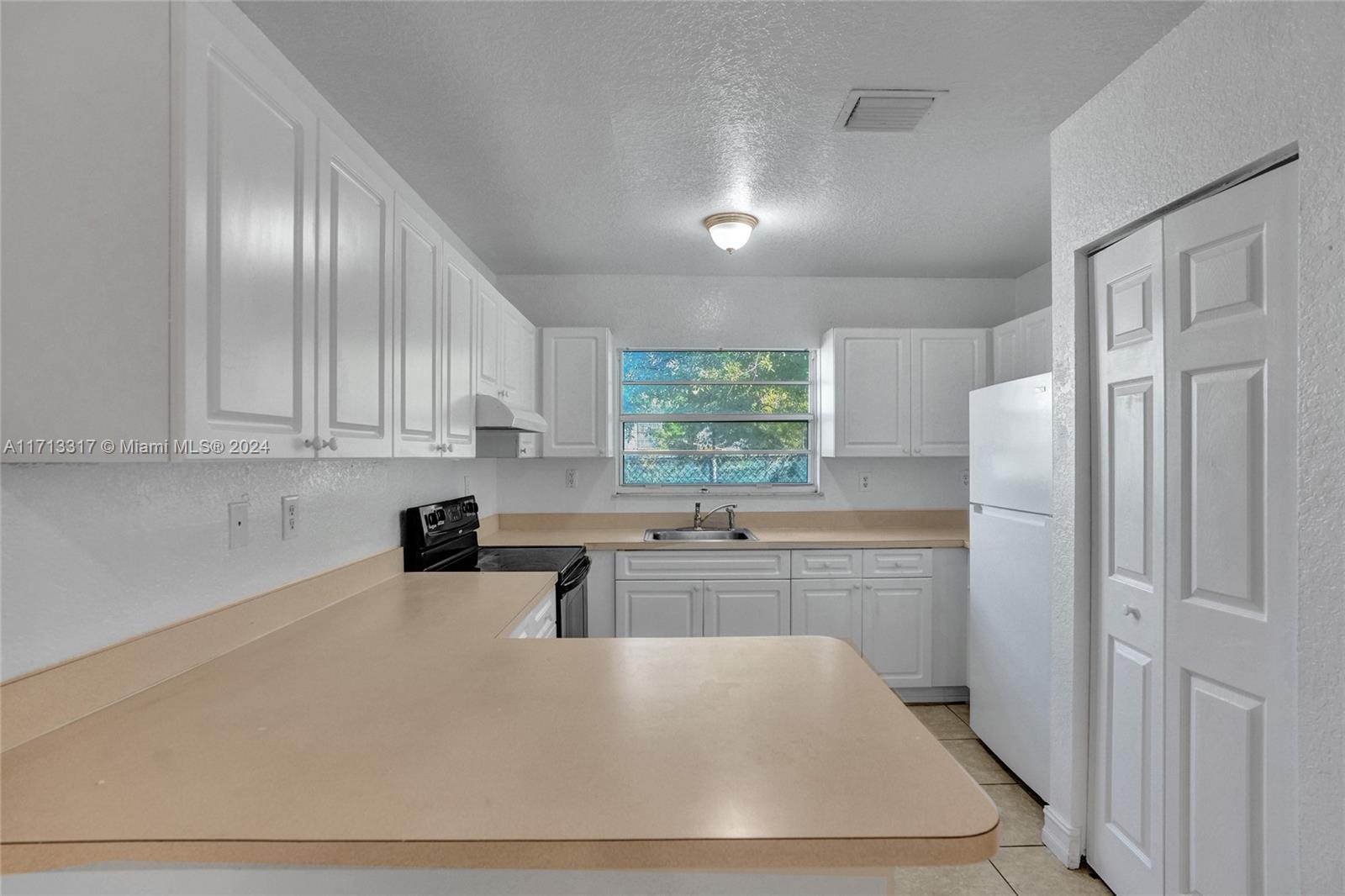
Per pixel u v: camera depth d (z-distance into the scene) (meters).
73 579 1.10
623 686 1.22
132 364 0.90
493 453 2.99
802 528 3.85
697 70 1.72
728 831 0.76
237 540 1.51
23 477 1.02
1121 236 1.80
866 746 0.97
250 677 1.29
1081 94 1.85
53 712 1.05
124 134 0.90
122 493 1.19
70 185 0.89
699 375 3.96
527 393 3.35
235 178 1.02
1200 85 1.47
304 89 1.74
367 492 2.16
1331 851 1.17
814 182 2.46
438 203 2.68
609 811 0.80
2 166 0.88
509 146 2.16
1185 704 1.57
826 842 0.75
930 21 1.53
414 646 1.49
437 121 1.98
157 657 1.25
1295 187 1.28
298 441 1.20
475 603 1.92
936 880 1.94
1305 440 1.22
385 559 2.25
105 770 0.92
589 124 2.01
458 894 0.83
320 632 1.61
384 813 0.80
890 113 1.94
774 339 3.92
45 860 0.76
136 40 0.90
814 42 1.60
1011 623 2.50
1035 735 2.34
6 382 0.89
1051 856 2.05
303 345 1.21
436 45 1.61
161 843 0.76
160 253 0.90
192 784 0.87
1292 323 1.29
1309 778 1.21
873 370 3.61
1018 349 3.31
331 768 0.91
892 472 3.92
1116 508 1.84
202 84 0.94
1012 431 2.48
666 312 3.90
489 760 0.93
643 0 1.45
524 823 0.78
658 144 2.14
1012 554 2.49
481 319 2.47
